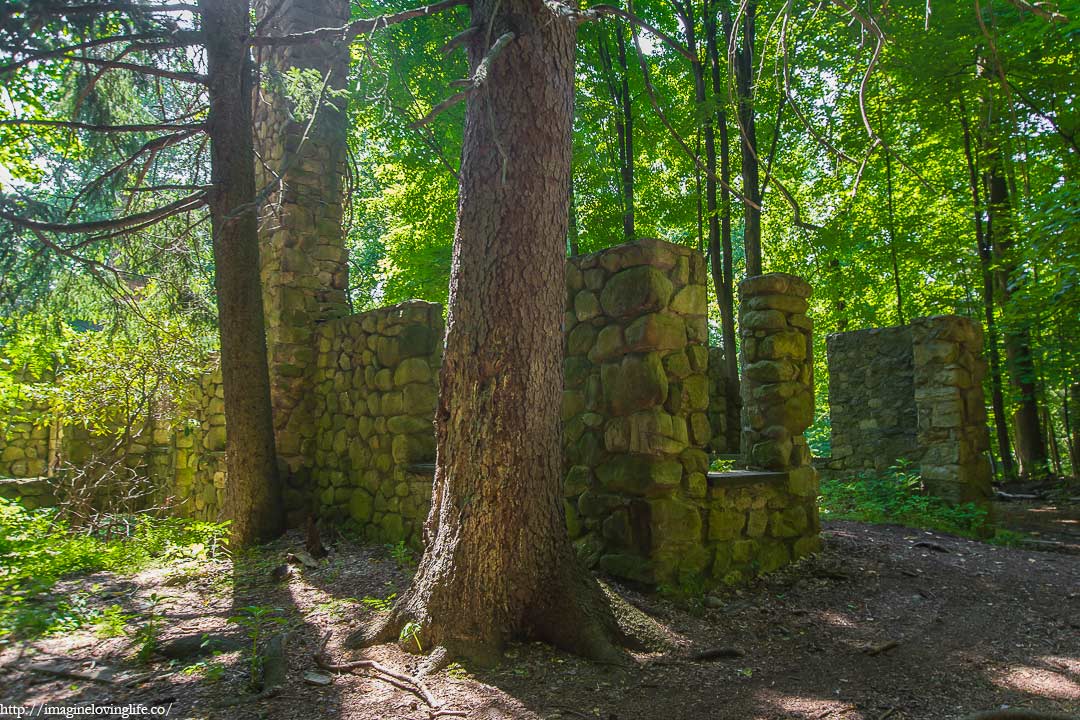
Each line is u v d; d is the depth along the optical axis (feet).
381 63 22.16
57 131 22.15
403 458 19.30
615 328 15.17
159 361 27.20
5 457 35.91
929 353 25.90
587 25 35.32
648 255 14.66
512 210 12.08
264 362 21.20
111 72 21.53
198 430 28.19
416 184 38.96
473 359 11.96
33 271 20.40
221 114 20.27
